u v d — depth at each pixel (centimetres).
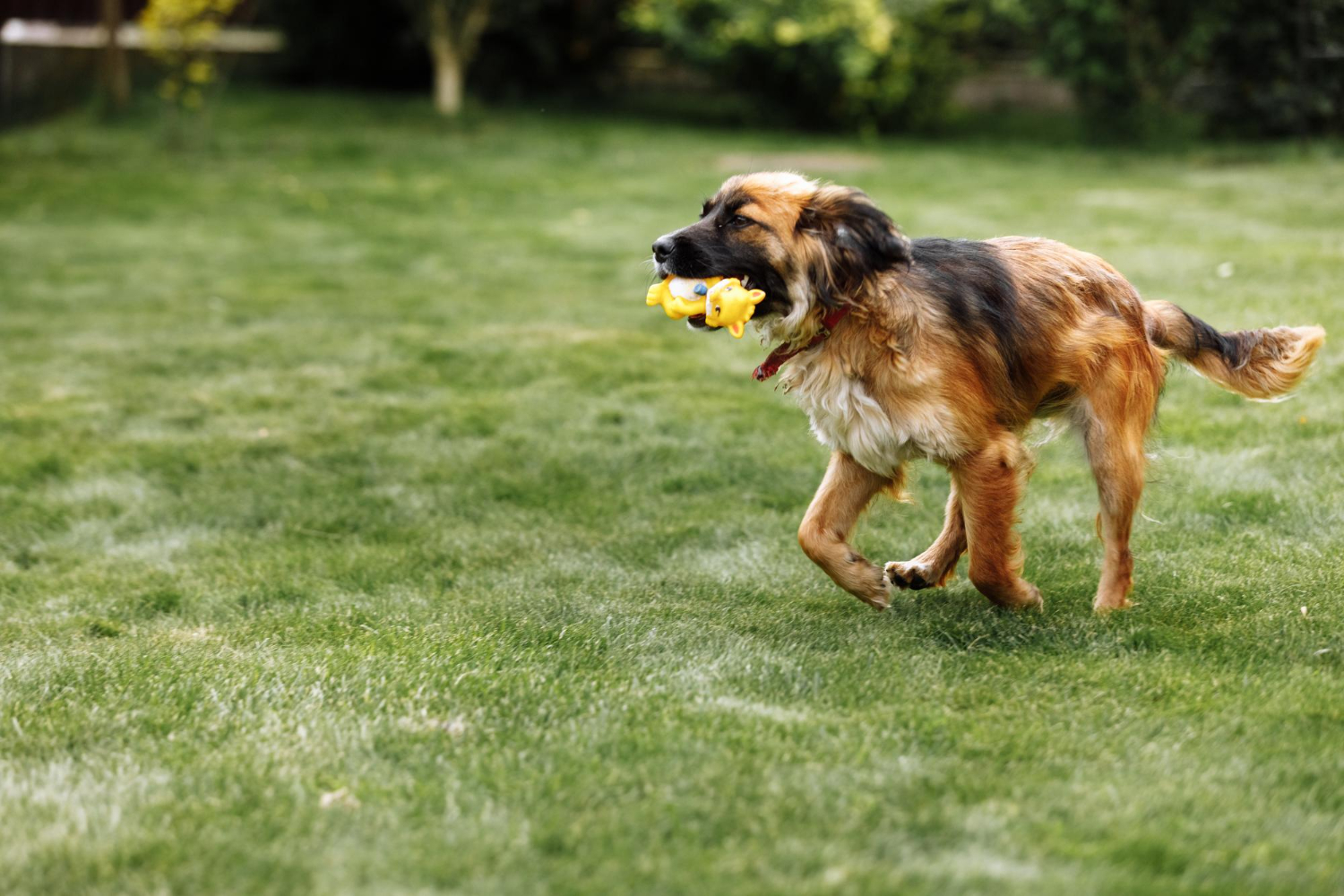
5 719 356
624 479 593
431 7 1822
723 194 402
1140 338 427
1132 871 261
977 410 397
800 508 548
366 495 584
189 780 315
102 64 1819
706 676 376
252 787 309
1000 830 278
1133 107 1597
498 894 260
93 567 509
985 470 404
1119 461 419
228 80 2022
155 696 368
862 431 401
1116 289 425
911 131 1791
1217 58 1562
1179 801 289
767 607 441
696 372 755
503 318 895
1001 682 362
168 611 462
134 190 1391
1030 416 422
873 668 376
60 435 669
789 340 406
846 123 1773
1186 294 802
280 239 1185
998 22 1833
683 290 390
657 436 644
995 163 1506
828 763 313
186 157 1555
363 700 362
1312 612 404
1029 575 461
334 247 1151
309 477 608
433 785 307
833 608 438
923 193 1293
